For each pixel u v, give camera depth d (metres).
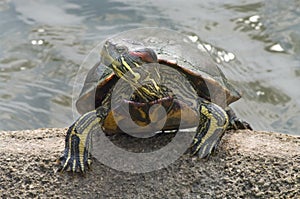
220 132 4.05
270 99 6.98
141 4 8.34
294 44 7.65
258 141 4.25
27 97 7.04
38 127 6.57
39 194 3.88
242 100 6.97
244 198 3.81
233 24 7.98
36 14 8.30
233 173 3.92
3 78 7.32
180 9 8.25
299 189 3.82
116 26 7.91
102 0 8.44
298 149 4.12
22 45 7.78
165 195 3.86
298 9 8.21
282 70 7.31
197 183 3.90
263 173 3.91
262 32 7.86
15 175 3.98
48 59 7.55
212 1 8.46
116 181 3.94
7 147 4.22
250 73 7.27
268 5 8.33
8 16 8.30
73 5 8.41
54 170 3.99
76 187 3.92
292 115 6.73
